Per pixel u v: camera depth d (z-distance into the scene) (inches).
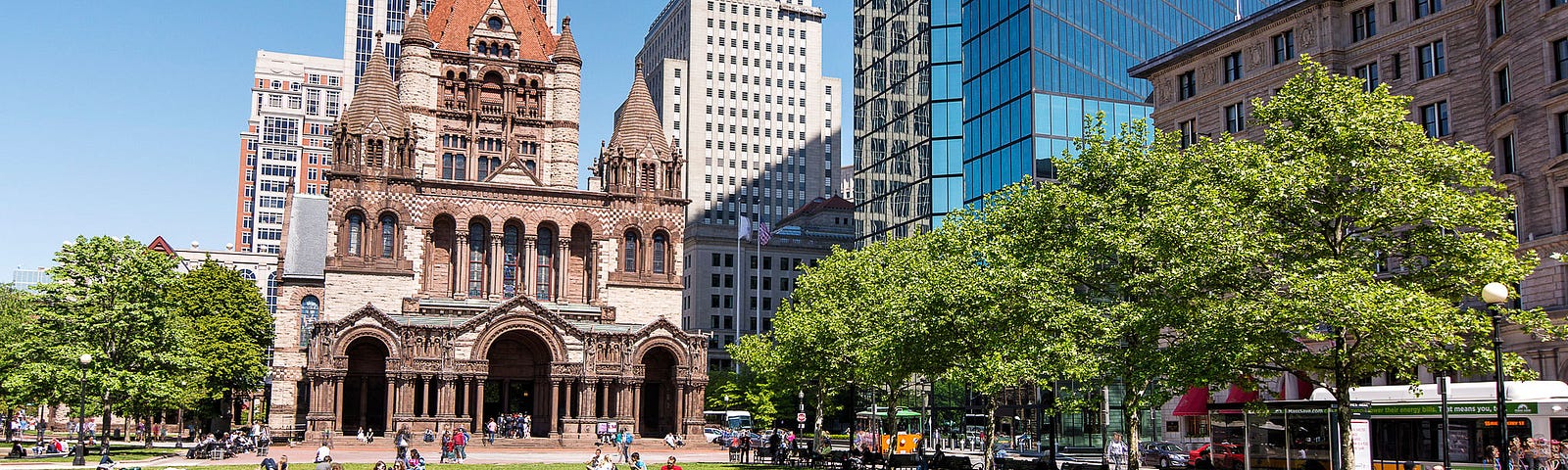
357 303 4106.8
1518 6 2332.7
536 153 4926.2
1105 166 2098.9
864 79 6023.6
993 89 4874.5
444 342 3929.6
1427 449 1978.3
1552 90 2240.4
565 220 4436.5
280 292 4443.9
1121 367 1847.9
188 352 2967.5
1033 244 2117.4
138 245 2908.5
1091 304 2027.6
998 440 4766.2
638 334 4180.6
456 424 3929.6
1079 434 4345.5
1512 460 1765.5
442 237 4345.5
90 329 2780.5
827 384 3061.0
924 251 2837.1
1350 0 2871.6
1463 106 2586.1
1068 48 4734.3
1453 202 1569.9
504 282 4375.0
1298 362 1640.0
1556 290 2261.3
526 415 4271.7
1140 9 5147.6
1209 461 2561.5
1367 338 1544.0
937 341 2230.6
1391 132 1643.7
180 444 3996.1
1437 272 1624.0
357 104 4244.6
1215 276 1662.2
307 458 3063.5
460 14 4953.3
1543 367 2308.1
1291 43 3002.0
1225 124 3181.6
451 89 4864.7
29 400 2864.2
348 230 4151.1
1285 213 1686.8
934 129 5260.8
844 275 3176.7
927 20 5418.3
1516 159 2361.0
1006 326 2097.7
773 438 3105.3
